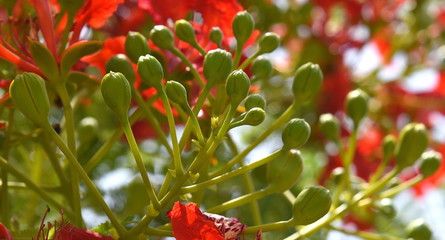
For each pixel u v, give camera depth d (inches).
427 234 36.5
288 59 49.9
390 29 53.1
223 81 29.8
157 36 31.8
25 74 28.8
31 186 31.8
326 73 49.2
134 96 32.0
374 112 52.0
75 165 28.9
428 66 53.1
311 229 33.9
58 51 31.7
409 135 33.9
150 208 28.8
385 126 51.7
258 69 33.7
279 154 29.8
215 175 31.4
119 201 40.6
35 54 30.5
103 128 41.9
